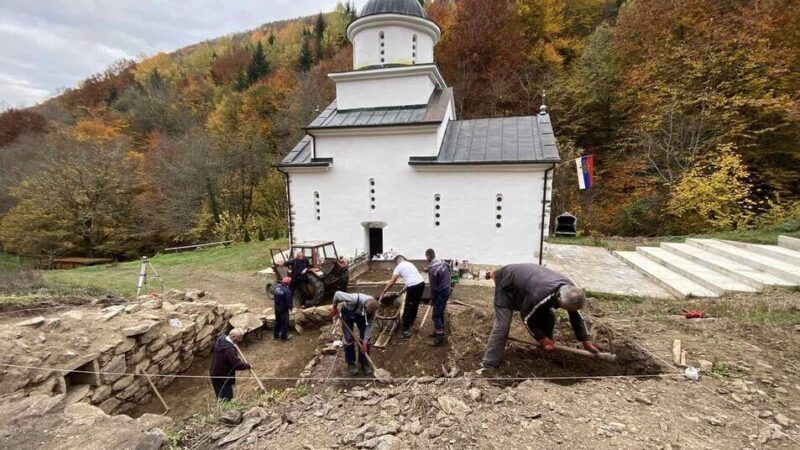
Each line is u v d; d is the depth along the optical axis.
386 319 7.14
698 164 16.06
